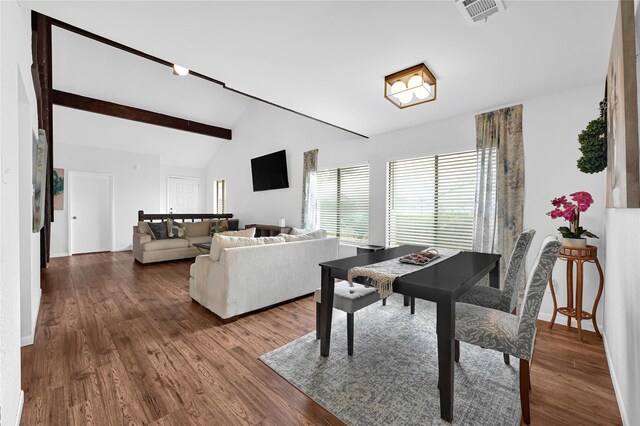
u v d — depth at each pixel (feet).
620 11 3.87
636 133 3.70
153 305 10.40
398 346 7.36
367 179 14.58
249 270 9.34
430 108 10.28
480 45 6.47
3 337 3.80
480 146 10.28
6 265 4.01
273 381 5.92
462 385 5.79
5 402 3.92
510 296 6.83
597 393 5.58
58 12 5.46
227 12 5.49
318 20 5.73
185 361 6.63
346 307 6.92
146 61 16.71
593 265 8.32
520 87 8.55
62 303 10.51
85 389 5.57
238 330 8.34
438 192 11.92
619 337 5.45
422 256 7.32
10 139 4.42
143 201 23.34
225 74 7.94
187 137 23.52
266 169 19.65
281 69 7.66
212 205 27.12
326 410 5.09
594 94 8.29
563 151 8.78
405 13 5.48
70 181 20.13
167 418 4.86
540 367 6.46
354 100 9.65
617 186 4.53
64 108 17.74
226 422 4.80
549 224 9.05
